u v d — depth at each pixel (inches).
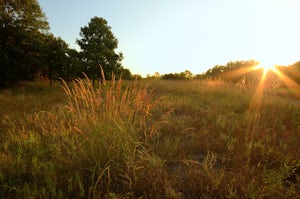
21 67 749.9
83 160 106.8
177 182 101.1
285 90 474.0
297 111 229.9
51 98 386.0
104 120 123.6
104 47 783.1
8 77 703.7
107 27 825.5
